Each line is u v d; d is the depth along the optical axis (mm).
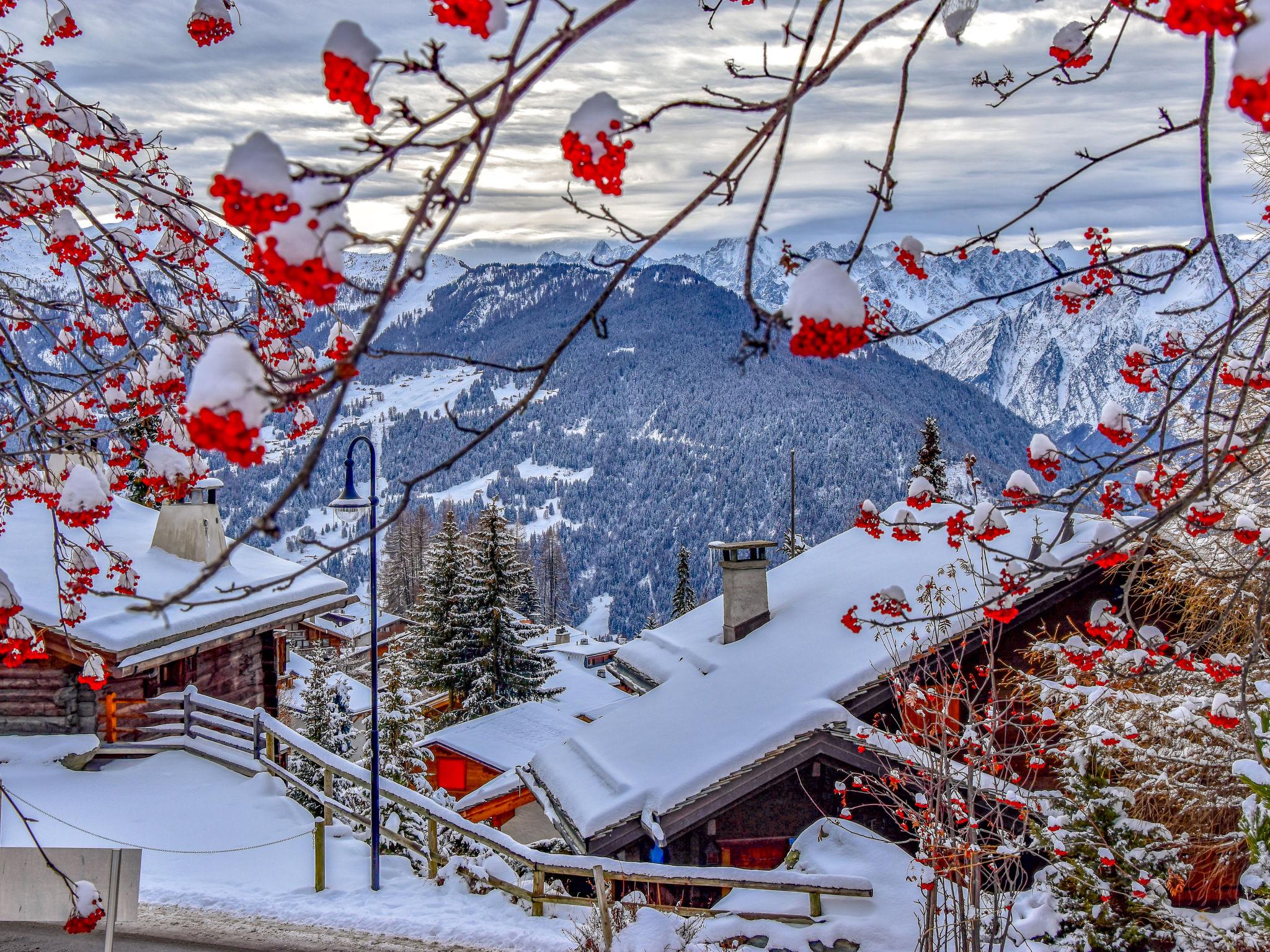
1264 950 8531
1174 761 11031
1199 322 5586
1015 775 11164
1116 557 4926
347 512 11203
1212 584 10758
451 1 1905
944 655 13094
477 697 38188
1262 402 9680
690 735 14203
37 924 9953
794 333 2330
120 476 6523
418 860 12430
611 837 12695
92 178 5406
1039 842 10609
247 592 1936
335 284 1923
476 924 10500
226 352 1898
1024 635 13641
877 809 13375
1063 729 12750
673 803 12641
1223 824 12023
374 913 10641
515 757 26422
